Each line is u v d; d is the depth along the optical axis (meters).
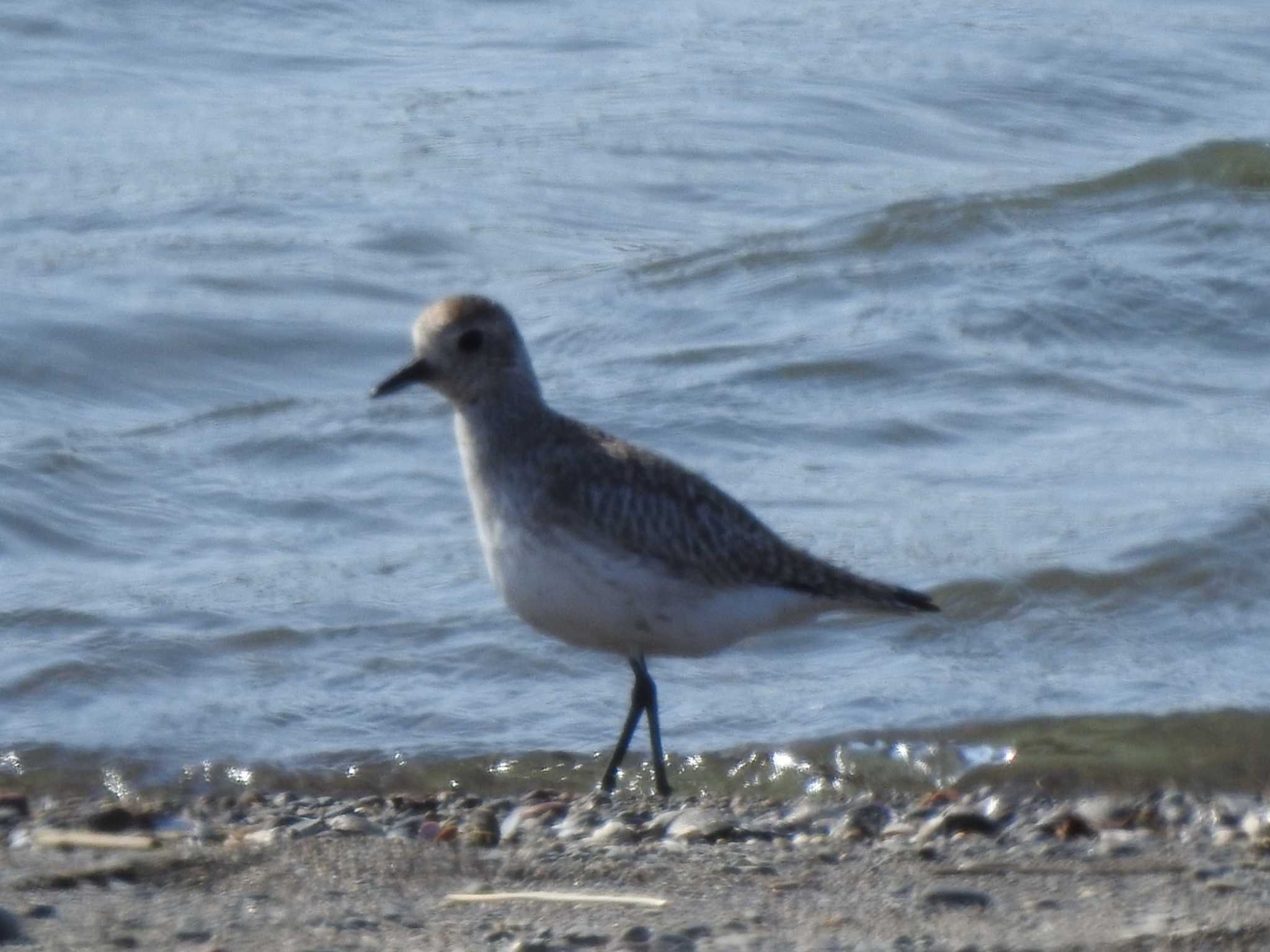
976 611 13.23
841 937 8.36
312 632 12.85
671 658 11.98
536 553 10.49
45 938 8.28
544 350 18.33
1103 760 11.19
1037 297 19.45
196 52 27.81
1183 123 26.69
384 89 26.69
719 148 24.42
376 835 10.12
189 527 14.72
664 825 10.25
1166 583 13.57
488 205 22.27
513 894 8.94
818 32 30.05
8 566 13.95
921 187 23.08
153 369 17.97
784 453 16.17
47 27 28.09
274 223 21.44
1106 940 8.27
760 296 19.66
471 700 12.08
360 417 16.84
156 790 10.92
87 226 21.12
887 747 11.41
